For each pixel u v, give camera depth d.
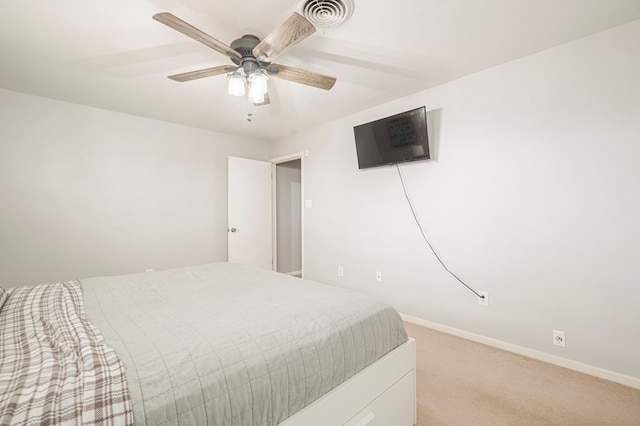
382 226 3.14
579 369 1.95
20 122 2.74
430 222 2.74
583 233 1.94
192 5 1.59
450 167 2.59
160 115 3.38
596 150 1.89
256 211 4.39
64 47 1.99
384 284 3.13
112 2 1.56
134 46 1.98
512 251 2.24
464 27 1.80
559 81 2.02
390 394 1.36
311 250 3.97
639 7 1.63
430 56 2.15
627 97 1.78
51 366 0.80
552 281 2.07
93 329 1.05
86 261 3.08
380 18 1.71
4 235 2.68
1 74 2.38
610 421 1.50
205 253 3.98
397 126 2.80
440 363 2.09
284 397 0.95
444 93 2.61
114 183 3.25
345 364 1.15
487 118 2.36
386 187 3.09
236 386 0.85
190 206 3.83
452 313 2.60
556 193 2.04
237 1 1.56
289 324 1.15
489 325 2.37
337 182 3.60
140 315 1.23
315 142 3.87
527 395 1.72
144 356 0.86
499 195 2.30
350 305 1.39
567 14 1.69
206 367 0.85
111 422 0.64
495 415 1.55
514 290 2.24
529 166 2.16
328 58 2.17
